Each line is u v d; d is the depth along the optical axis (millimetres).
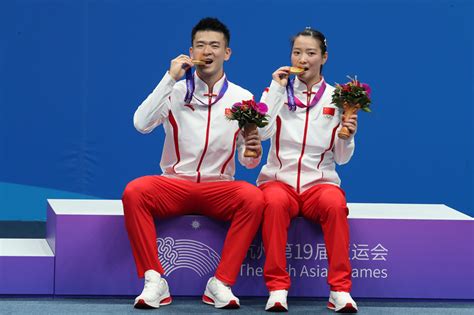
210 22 13562
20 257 13430
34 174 18609
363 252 13742
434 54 18734
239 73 18625
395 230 13750
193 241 13578
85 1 18484
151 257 13023
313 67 13773
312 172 13812
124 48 18578
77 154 18656
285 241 13047
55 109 18578
